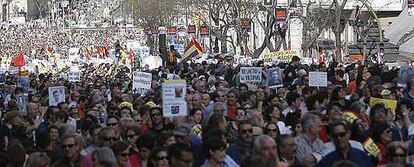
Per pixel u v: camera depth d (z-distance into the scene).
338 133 16.72
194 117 23.05
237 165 17.02
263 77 36.22
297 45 86.06
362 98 27.97
